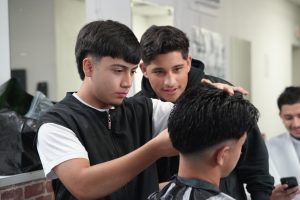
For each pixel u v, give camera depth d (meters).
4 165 2.20
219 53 4.73
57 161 1.21
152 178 1.39
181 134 1.13
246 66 5.48
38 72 3.35
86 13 3.00
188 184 1.13
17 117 2.26
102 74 1.25
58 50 3.35
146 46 1.66
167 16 3.54
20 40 3.26
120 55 1.23
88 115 1.31
